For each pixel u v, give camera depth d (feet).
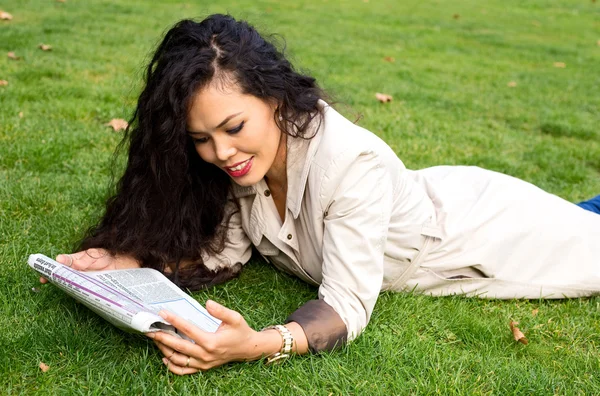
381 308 8.05
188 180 7.45
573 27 40.06
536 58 28.81
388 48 27.61
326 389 6.50
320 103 7.14
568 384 6.98
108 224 8.04
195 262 8.34
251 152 6.64
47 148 11.85
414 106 18.34
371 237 6.97
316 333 6.71
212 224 8.05
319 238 7.25
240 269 8.54
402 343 7.37
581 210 9.20
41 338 6.84
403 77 22.12
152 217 7.68
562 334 8.05
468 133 16.22
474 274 8.65
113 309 6.06
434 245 8.32
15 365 6.48
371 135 7.69
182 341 6.10
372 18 35.68
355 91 19.27
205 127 6.45
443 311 8.20
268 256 8.31
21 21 23.97
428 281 8.39
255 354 6.46
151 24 26.07
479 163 14.14
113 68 18.70
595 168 14.90
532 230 8.73
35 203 9.98
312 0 40.14
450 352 7.31
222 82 6.31
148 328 5.86
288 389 6.43
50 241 9.04
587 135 17.26
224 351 6.20
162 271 8.04
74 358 6.67
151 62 6.87
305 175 7.00
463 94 20.62
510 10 45.32
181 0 33.24
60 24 24.09
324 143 6.91
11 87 15.48
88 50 20.45
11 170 11.07
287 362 6.73
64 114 14.19
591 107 20.40
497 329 7.94
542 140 16.53
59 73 17.21
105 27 24.50
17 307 7.41
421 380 6.64
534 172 14.05
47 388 6.25
